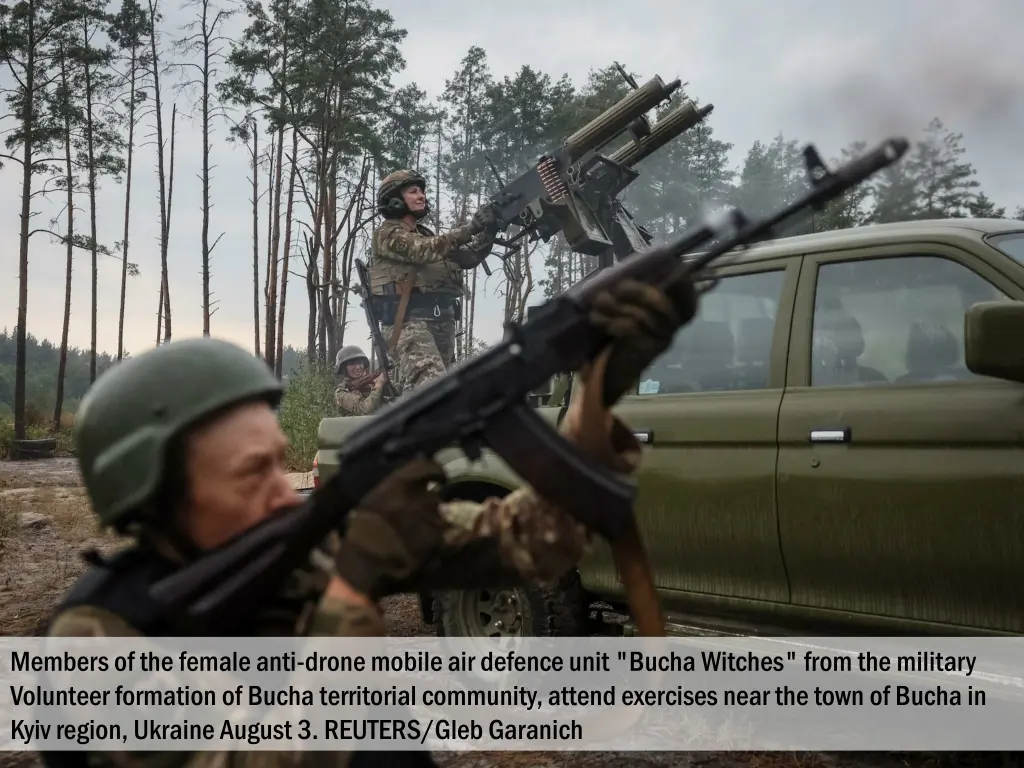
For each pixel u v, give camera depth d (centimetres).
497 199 622
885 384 332
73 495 1339
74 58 3162
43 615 587
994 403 304
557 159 606
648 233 671
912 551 316
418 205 655
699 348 387
